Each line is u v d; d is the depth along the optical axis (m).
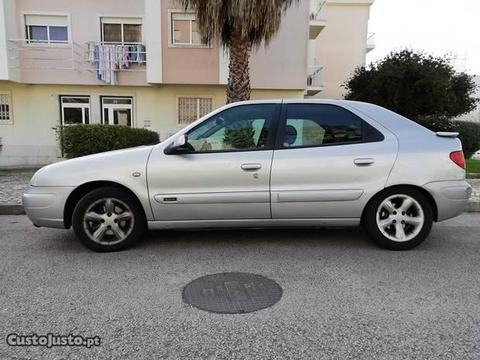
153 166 4.60
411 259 4.57
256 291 3.68
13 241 5.33
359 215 4.77
